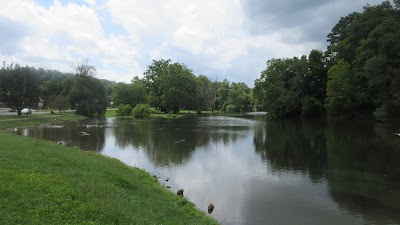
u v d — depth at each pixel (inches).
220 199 841.5
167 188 898.7
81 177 639.1
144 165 1225.4
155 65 5802.2
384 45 2359.7
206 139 1969.7
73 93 3752.5
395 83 2169.0
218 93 6594.5
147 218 514.3
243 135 2166.6
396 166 1188.5
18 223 382.3
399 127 2277.3
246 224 686.5
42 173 592.4
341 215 737.0
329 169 1164.5
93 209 462.3
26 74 3053.6
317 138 1920.5
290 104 3757.4
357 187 947.3
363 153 1428.4
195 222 601.0
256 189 931.3
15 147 848.9
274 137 2030.0
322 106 3651.6
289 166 1219.2
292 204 808.3
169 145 1732.3
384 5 3144.7
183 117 4271.7
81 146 1669.5
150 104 5319.9
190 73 5472.4
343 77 2967.5
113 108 6348.4
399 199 840.3
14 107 3184.1
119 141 1866.4
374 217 727.7
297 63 3993.6
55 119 3235.7
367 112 2979.8
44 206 439.2
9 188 471.2
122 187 681.0
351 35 3294.8
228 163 1274.6
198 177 1055.0
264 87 4192.9
